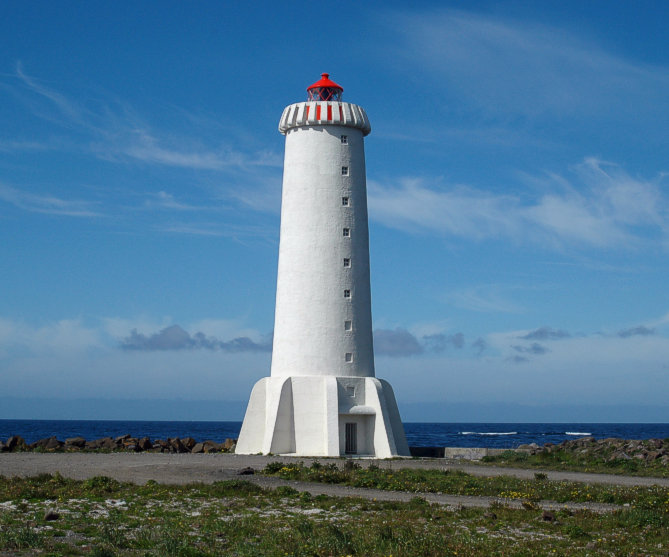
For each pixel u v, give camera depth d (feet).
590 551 73.05
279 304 186.19
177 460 151.12
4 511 86.33
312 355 179.11
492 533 80.84
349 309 182.09
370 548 72.28
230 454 178.29
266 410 180.65
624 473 144.56
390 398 187.32
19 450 199.11
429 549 71.56
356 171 188.03
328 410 173.06
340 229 183.83
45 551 68.39
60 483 108.06
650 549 74.59
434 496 107.24
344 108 187.01
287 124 188.03
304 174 185.47
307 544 73.41
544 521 87.30
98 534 75.41
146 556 67.46
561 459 165.78
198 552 69.00
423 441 488.02
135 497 98.17
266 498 100.17
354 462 150.20
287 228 186.39
